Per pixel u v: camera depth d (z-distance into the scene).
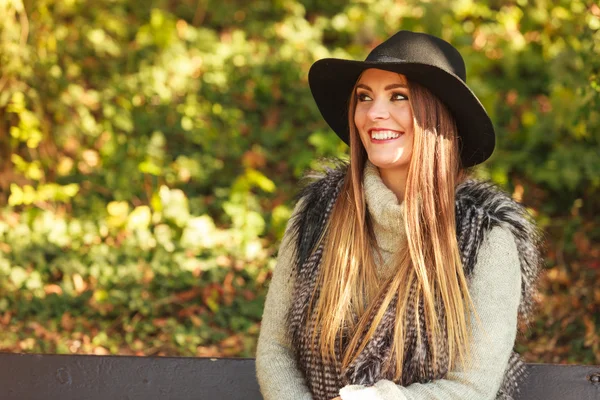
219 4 8.17
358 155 2.52
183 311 4.93
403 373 2.35
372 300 2.42
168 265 5.28
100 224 5.69
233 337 4.73
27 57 5.82
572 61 5.75
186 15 8.13
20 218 5.77
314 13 8.18
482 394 2.30
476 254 2.35
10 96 5.93
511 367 2.50
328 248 2.51
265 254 5.53
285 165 6.64
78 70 6.98
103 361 2.92
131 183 6.20
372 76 2.43
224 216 6.04
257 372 2.61
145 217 5.60
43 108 6.26
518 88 6.80
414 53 2.40
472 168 2.63
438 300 2.36
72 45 7.07
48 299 4.96
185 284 5.15
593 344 4.48
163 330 4.77
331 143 6.27
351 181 2.57
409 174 2.37
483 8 7.23
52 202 5.95
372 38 7.64
